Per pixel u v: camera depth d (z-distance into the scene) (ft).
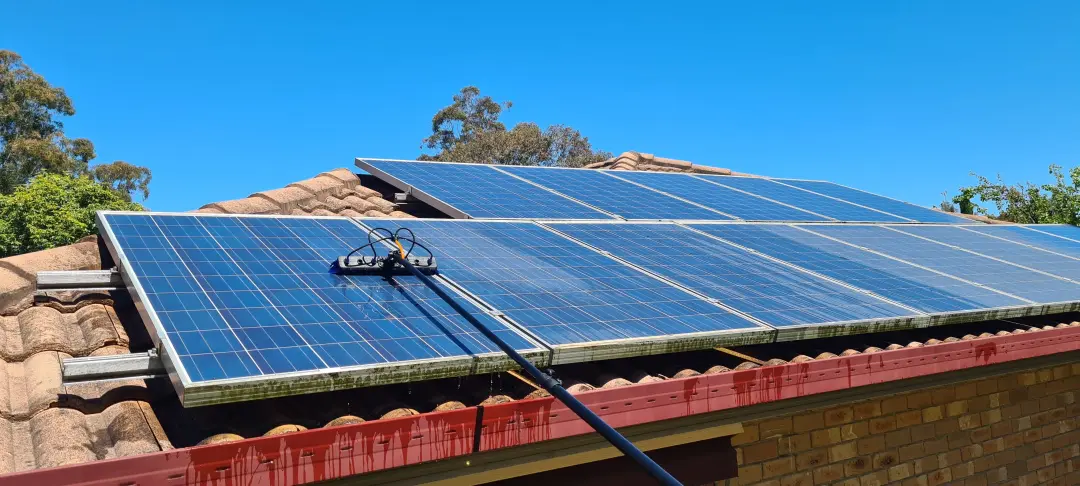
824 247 30.83
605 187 39.04
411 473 14.87
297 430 13.70
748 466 22.38
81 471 11.09
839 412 24.73
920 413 26.94
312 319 15.85
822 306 22.52
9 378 16.03
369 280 18.78
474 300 18.43
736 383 18.29
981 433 28.81
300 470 12.60
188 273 17.11
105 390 15.56
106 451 13.64
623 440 10.85
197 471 11.82
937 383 25.72
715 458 20.66
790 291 23.65
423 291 18.62
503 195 33.71
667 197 38.45
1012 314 25.70
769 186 47.65
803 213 39.32
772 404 21.15
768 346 22.25
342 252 20.53
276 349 14.30
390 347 15.24
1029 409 30.68
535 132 177.99
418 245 21.17
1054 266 34.01
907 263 30.07
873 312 22.70
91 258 22.91
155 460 11.56
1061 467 31.58
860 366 20.61
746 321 20.13
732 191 43.42
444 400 15.79
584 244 25.55
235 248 19.31
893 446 26.04
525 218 29.84
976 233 40.01
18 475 10.70
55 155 150.30
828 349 22.21
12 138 154.81
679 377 18.81
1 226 94.99
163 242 18.78
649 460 10.41
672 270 23.99
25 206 97.71
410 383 16.52
